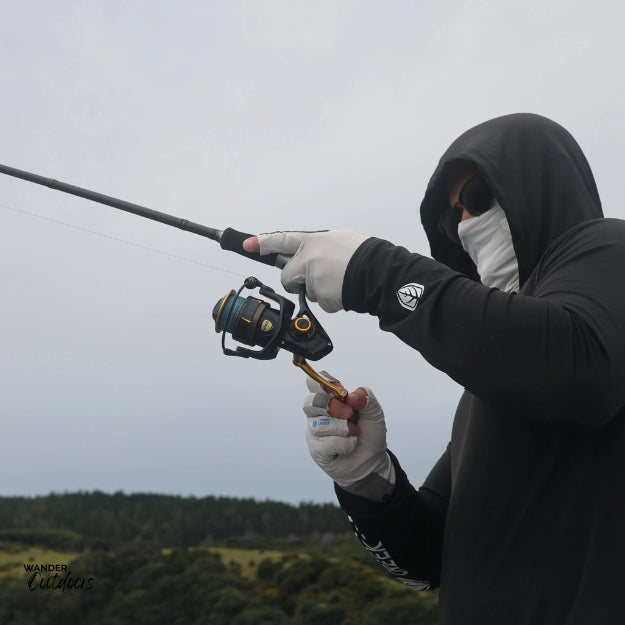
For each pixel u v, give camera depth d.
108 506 41.09
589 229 1.66
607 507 1.48
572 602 1.48
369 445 2.08
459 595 1.68
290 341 2.18
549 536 1.54
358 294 1.77
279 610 30.11
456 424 2.08
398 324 1.64
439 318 1.57
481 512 1.67
